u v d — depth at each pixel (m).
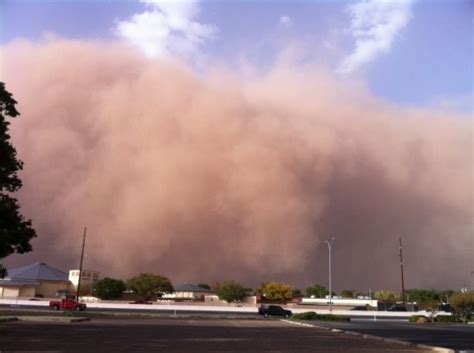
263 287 91.81
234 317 47.47
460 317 52.25
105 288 78.00
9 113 21.00
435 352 16.61
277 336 22.97
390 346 18.64
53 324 27.58
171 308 61.00
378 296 115.62
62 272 90.94
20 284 80.81
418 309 78.12
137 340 18.61
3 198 21.03
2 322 27.83
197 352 14.73
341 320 48.06
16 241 20.80
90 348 15.20
